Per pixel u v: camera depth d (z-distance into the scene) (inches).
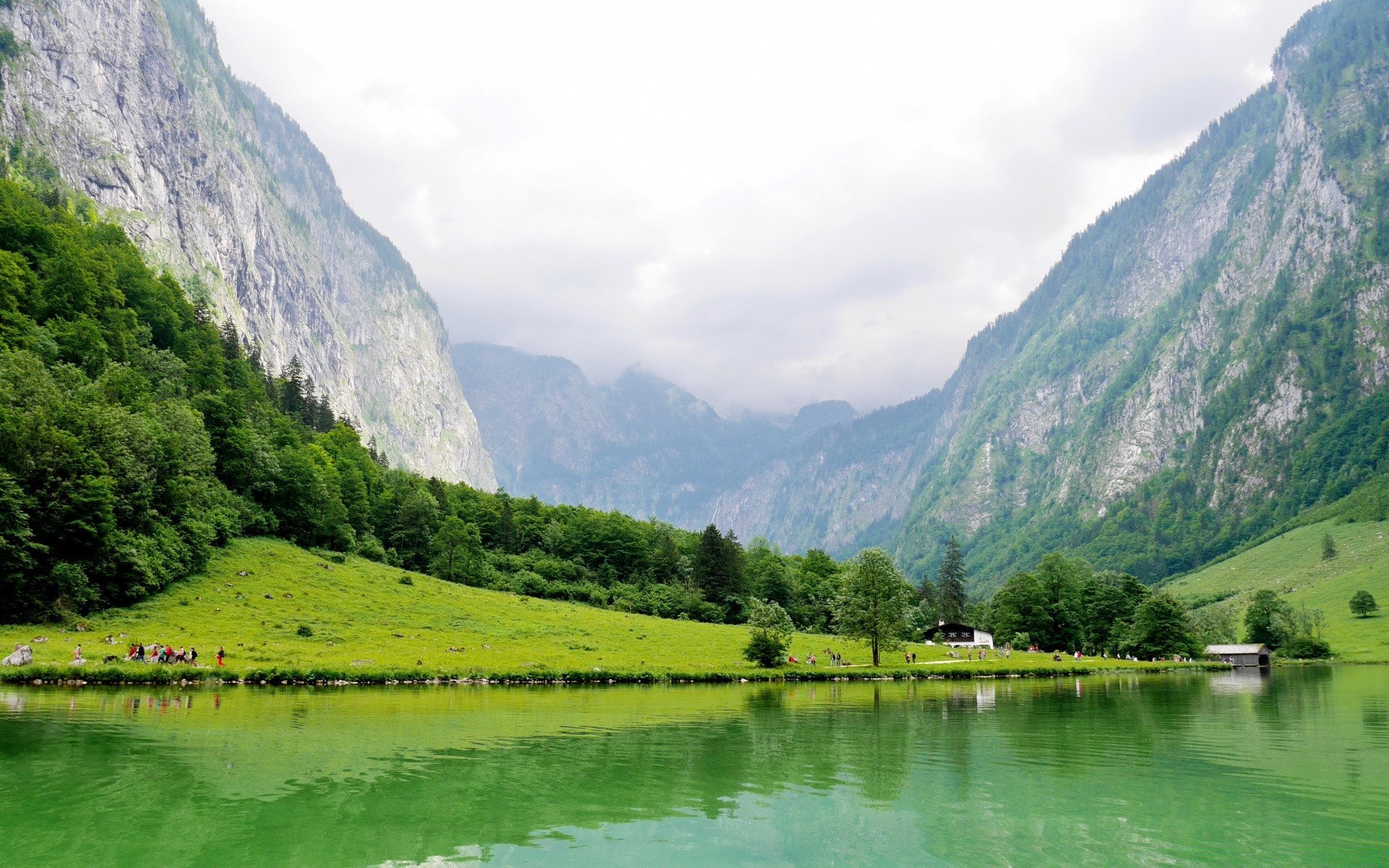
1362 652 6643.7
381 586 4320.9
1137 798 1165.7
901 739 1713.8
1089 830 994.7
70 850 843.4
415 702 2156.7
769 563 7047.2
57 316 4579.2
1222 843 941.2
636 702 2370.8
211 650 2728.8
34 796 1042.7
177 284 7126.0
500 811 1045.8
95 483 3075.8
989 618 7603.4
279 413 6397.6
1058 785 1252.5
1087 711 2325.3
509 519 6609.3
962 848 918.4
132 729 1525.6
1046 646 6053.2
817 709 2299.5
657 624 4842.5
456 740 1558.8
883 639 4094.5
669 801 1116.5
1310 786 1254.3
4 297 4163.4
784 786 1227.2
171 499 3676.2
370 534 5467.5
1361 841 950.4
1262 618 7180.1
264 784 1143.6
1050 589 6397.6
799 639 5260.8
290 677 2482.8
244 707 1905.8
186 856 839.7
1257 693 3112.7
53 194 7313.0
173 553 3435.0
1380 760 1493.6
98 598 3006.9
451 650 3260.3
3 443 2947.8
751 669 3526.1
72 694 2005.4
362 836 922.7
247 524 4451.3
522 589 5492.1
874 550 4200.3
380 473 6702.8
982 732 1833.2
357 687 2488.9
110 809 995.9
